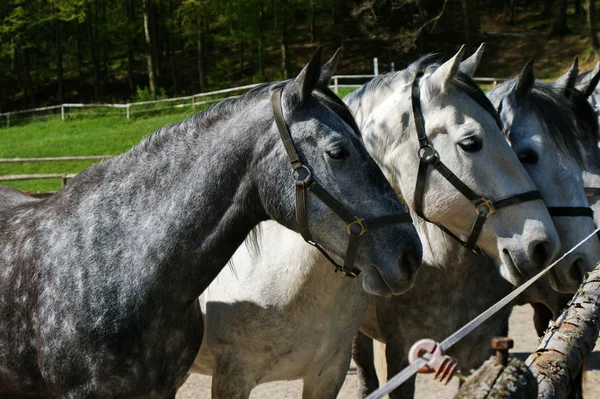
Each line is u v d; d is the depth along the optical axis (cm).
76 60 3969
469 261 345
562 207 339
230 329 322
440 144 304
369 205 249
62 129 2630
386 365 378
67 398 262
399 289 250
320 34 3584
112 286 260
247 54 3784
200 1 3228
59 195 288
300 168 250
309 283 305
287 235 310
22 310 271
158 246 261
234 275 323
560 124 346
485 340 358
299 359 318
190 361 284
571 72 380
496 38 3272
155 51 3541
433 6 3155
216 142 265
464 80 309
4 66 3938
